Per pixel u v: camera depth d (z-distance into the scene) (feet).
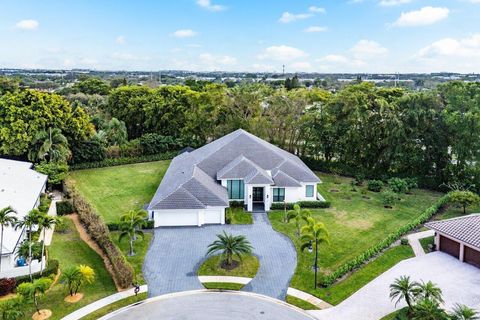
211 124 275.18
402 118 214.69
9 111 208.95
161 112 291.17
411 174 221.87
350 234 151.64
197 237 146.30
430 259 132.05
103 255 133.08
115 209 175.52
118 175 231.30
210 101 269.64
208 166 186.91
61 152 210.79
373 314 101.30
